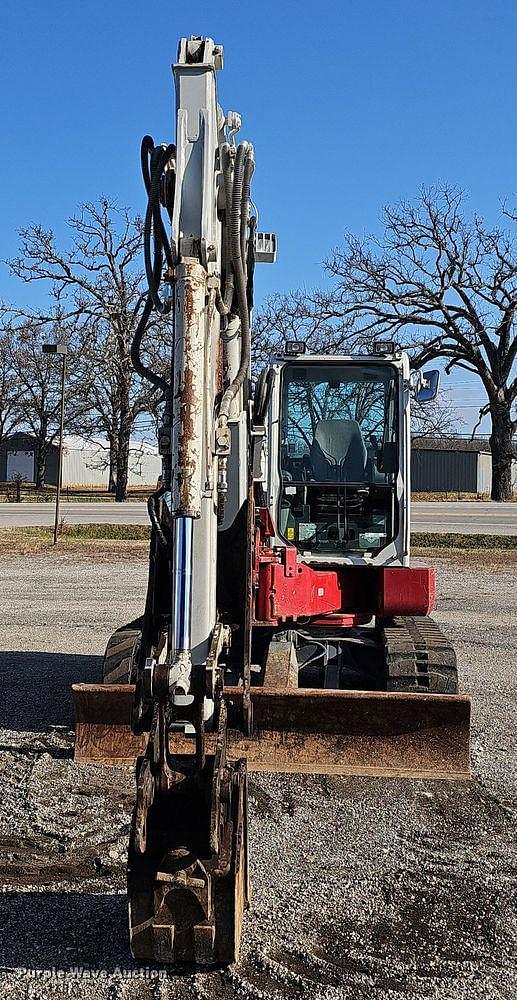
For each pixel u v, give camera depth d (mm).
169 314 4512
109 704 6695
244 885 4387
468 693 9227
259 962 4160
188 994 3930
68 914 4605
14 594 16344
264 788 6457
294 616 7312
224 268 4961
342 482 8211
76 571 19672
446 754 6375
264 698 6461
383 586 7773
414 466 64250
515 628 13242
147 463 78562
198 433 4027
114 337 47250
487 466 65500
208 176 4316
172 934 3924
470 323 44344
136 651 7191
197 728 4012
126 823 5770
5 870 5121
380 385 8211
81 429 55125
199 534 4172
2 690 9125
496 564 21609
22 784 6414
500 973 4145
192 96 4379
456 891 4949
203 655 4141
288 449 8273
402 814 6043
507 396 45438
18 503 43781
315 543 8203
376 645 7949
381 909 4730
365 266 43125
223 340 5039
